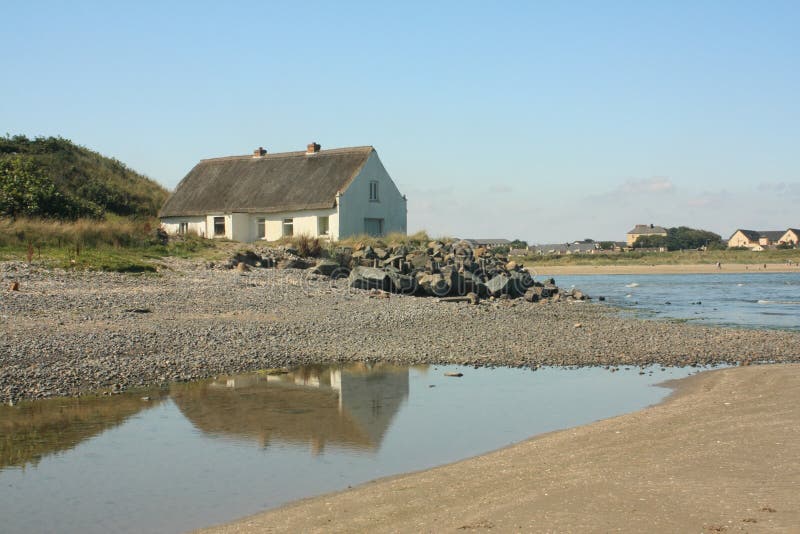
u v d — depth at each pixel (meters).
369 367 16.38
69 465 9.55
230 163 49.84
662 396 13.56
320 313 22.80
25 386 13.56
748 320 27.02
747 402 12.21
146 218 47.66
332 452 10.11
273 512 7.77
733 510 6.98
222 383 14.60
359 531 6.95
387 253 35.50
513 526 6.77
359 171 43.34
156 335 17.98
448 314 23.84
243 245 37.16
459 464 9.37
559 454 9.55
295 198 43.66
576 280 64.44
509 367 16.55
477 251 39.09
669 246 159.38
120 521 7.66
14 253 27.52
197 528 7.41
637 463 8.87
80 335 17.34
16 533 7.39
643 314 29.20
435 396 13.66
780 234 157.38
